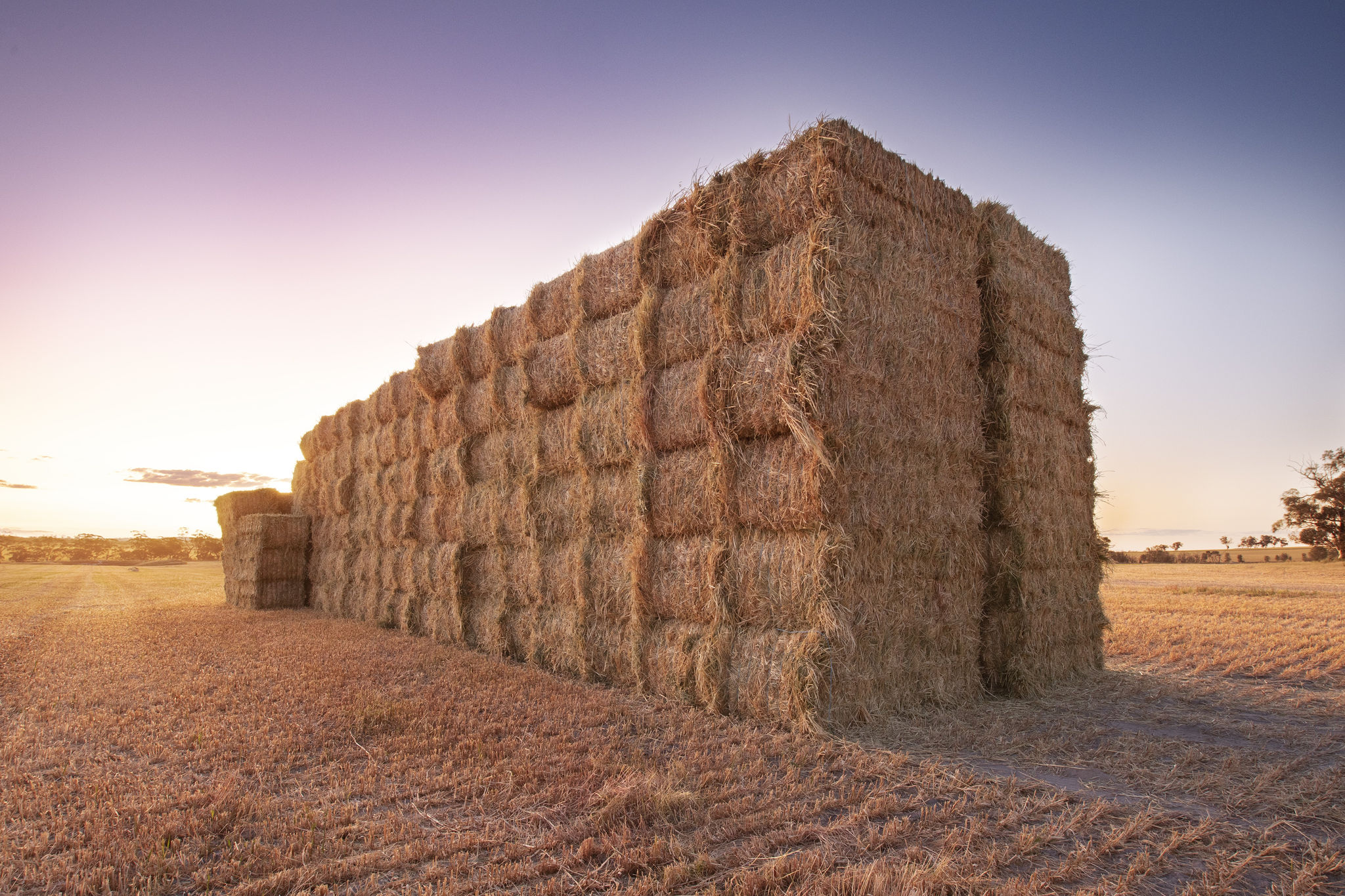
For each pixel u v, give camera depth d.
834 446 6.96
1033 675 8.75
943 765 5.76
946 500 8.18
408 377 15.49
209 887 3.81
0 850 4.23
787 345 7.09
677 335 8.65
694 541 8.29
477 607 12.39
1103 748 6.25
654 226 9.17
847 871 3.76
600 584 9.55
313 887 3.78
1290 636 12.71
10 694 8.49
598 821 4.51
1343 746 6.41
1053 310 10.02
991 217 8.99
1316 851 4.15
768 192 7.66
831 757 6.02
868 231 7.38
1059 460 9.82
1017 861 4.05
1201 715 7.59
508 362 12.05
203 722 7.10
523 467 11.38
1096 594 10.49
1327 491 57.44
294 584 20.52
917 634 7.75
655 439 8.78
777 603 7.23
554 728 6.95
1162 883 3.81
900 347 7.66
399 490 15.51
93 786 5.31
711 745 6.38
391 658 10.88
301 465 22.12
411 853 4.12
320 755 6.06
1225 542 79.38
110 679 9.28
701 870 3.86
